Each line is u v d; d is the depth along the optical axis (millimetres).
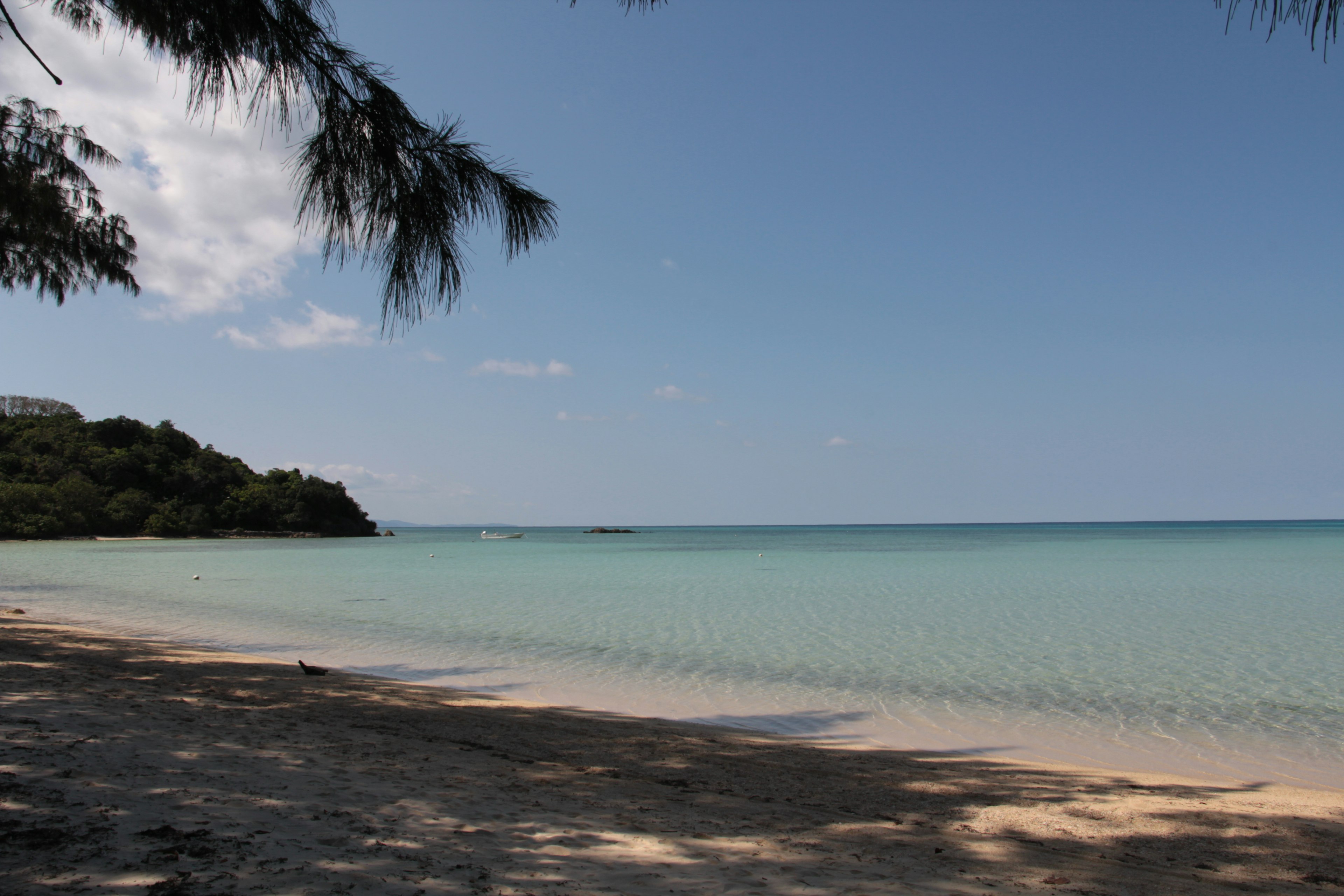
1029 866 4523
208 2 3613
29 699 7383
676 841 4352
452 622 19641
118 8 3684
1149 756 8258
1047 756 8211
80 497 88625
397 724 8203
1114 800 6438
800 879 3807
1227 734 9180
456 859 3605
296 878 3109
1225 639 16984
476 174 4238
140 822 3688
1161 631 18281
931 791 6590
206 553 61531
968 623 19797
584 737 8195
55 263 9148
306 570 41094
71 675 9516
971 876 4172
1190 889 4316
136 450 104062
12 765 4559
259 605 23438
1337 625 19156
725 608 22984
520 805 4930
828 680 12344
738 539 126312
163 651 13406
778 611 22312
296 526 111562
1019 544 87812
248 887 2961
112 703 7605
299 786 4809
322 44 3949
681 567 46156
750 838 4609
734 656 14633
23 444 97062
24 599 24672
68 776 4430
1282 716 10055
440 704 9750
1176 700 11016
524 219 4332
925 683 12156
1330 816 6090
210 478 106062
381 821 4160
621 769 6793
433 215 4156
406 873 3314
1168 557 55844
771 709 10336
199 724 6867
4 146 8406
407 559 56031
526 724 8758
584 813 4883
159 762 5062
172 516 97250
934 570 41969
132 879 2941
